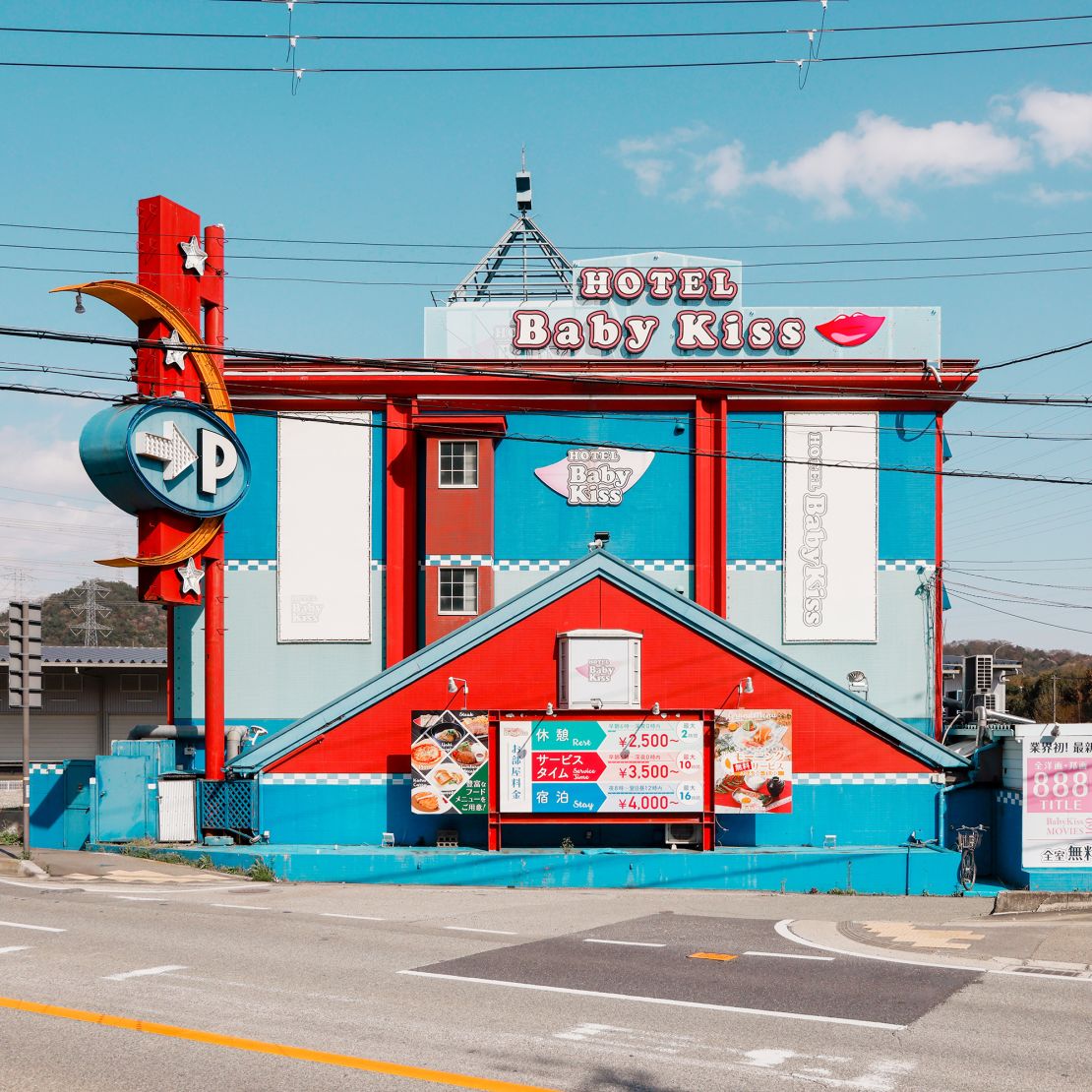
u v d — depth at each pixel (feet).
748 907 65.26
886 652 102.42
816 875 78.59
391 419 104.73
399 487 104.32
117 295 84.74
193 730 101.35
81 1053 30.37
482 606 101.50
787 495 103.71
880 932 52.24
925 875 78.43
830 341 106.42
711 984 39.17
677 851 80.18
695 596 102.63
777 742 80.33
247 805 84.28
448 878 78.89
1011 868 77.92
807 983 39.47
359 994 37.04
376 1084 27.94
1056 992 38.45
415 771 80.43
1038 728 76.28
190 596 89.25
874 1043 31.91
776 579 103.19
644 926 54.24
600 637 81.15
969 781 82.23
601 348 106.22
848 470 103.65
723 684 82.64
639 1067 29.45
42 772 88.48
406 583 103.91
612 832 82.28
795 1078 28.71
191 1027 32.76
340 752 83.97
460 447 103.45
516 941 48.06
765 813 80.43
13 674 74.90
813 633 102.73
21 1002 35.50
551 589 83.35
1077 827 75.82
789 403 103.96
